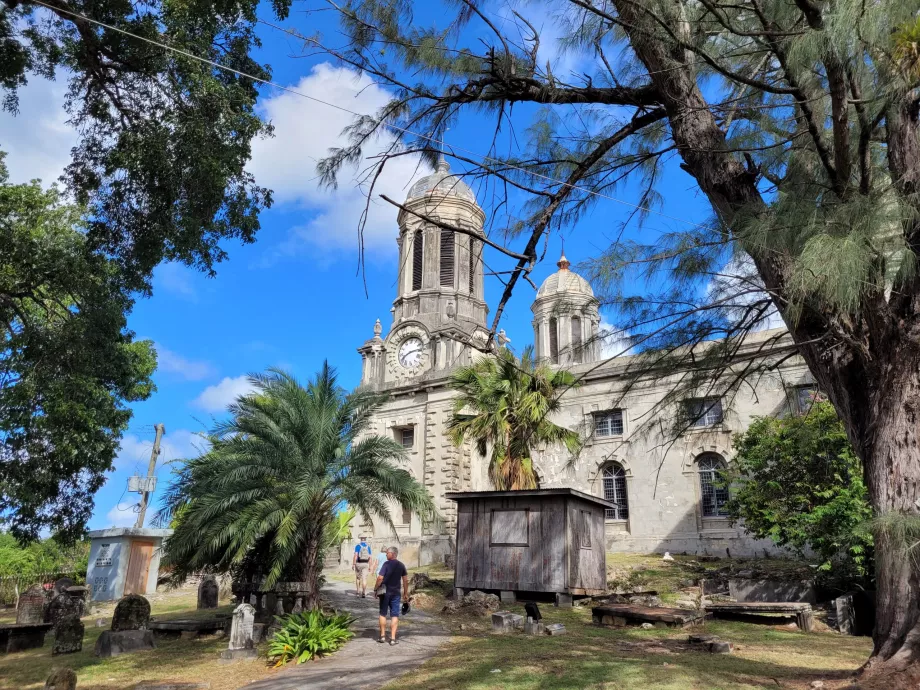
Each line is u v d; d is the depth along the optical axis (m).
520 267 6.58
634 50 8.13
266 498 13.45
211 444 15.30
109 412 17.16
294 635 11.26
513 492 18.44
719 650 10.20
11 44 11.81
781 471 18.95
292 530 13.07
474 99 8.05
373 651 11.08
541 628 12.38
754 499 19.25
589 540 18.78
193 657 11.82
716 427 9.73
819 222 6.21
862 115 6.32
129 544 26.97
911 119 6.82
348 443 14.83
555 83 8.27
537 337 37.72
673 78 8.31
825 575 17.16
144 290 14.43
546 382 22.23
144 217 13.16
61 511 16.59
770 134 8.57
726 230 7.27
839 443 17.41
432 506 14.20
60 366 14.95
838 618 13.88
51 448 15.52
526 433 22.69
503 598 17.86
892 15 5.37
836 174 6.86
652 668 8.28
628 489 30.81
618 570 24.23
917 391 7.14
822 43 5.81
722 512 28.95
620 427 31.50
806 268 5.54
